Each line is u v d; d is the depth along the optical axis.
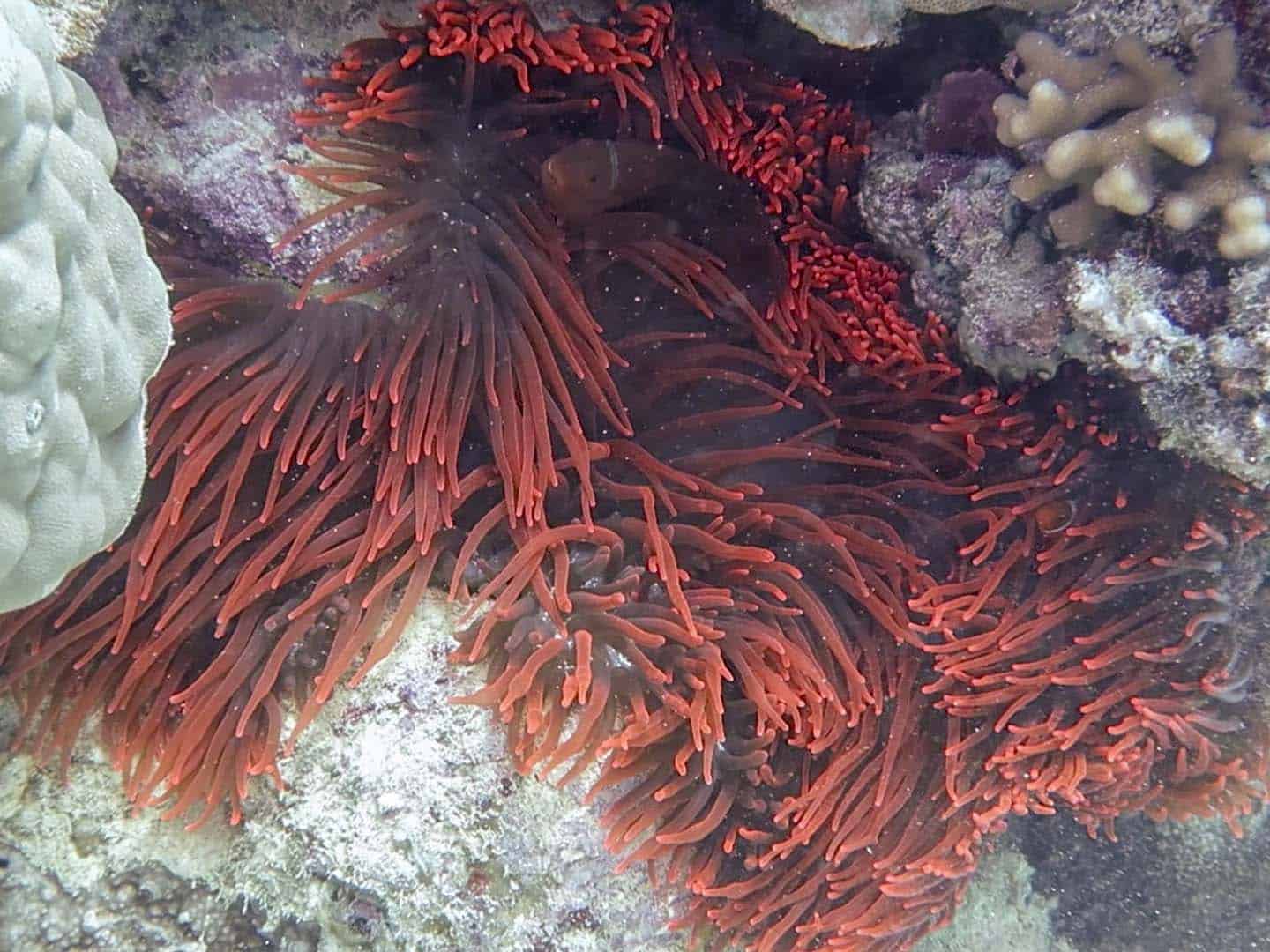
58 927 0.81
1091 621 0.82
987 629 0.83
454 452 0.75
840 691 0.82
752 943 0.83
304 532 0.75
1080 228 0.74
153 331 0.66
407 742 0.77
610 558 0.78
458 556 0.77
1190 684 0.80
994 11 0.78
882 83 0.85
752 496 0.82
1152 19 0.71
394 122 0.77
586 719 0.75
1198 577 0.80
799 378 0.83
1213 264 0.72
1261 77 0.70
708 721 0.76
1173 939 1.02
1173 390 0.73
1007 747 0.81
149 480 0.75
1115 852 1.01
